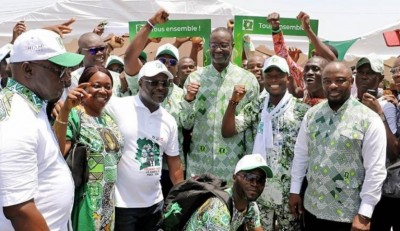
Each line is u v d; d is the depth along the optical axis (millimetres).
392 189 4449
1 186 2367
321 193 4266
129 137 4348
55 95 2625
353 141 4121
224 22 9883
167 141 4578
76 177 3674
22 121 2445
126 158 4324
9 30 9977
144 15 9977
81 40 5336
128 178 4320
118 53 9695
